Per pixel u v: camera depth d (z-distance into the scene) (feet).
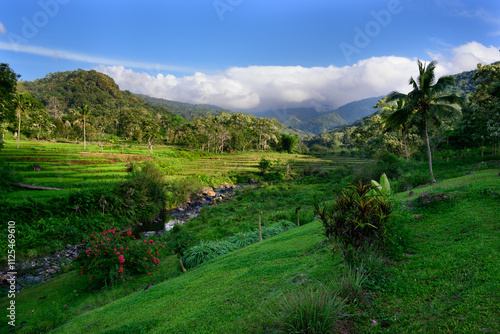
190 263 33.58
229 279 19.77
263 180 185.98
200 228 62.28
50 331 19.44
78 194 70.23
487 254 13.74
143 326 14.64
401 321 10.52
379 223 14.96
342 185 95.50
